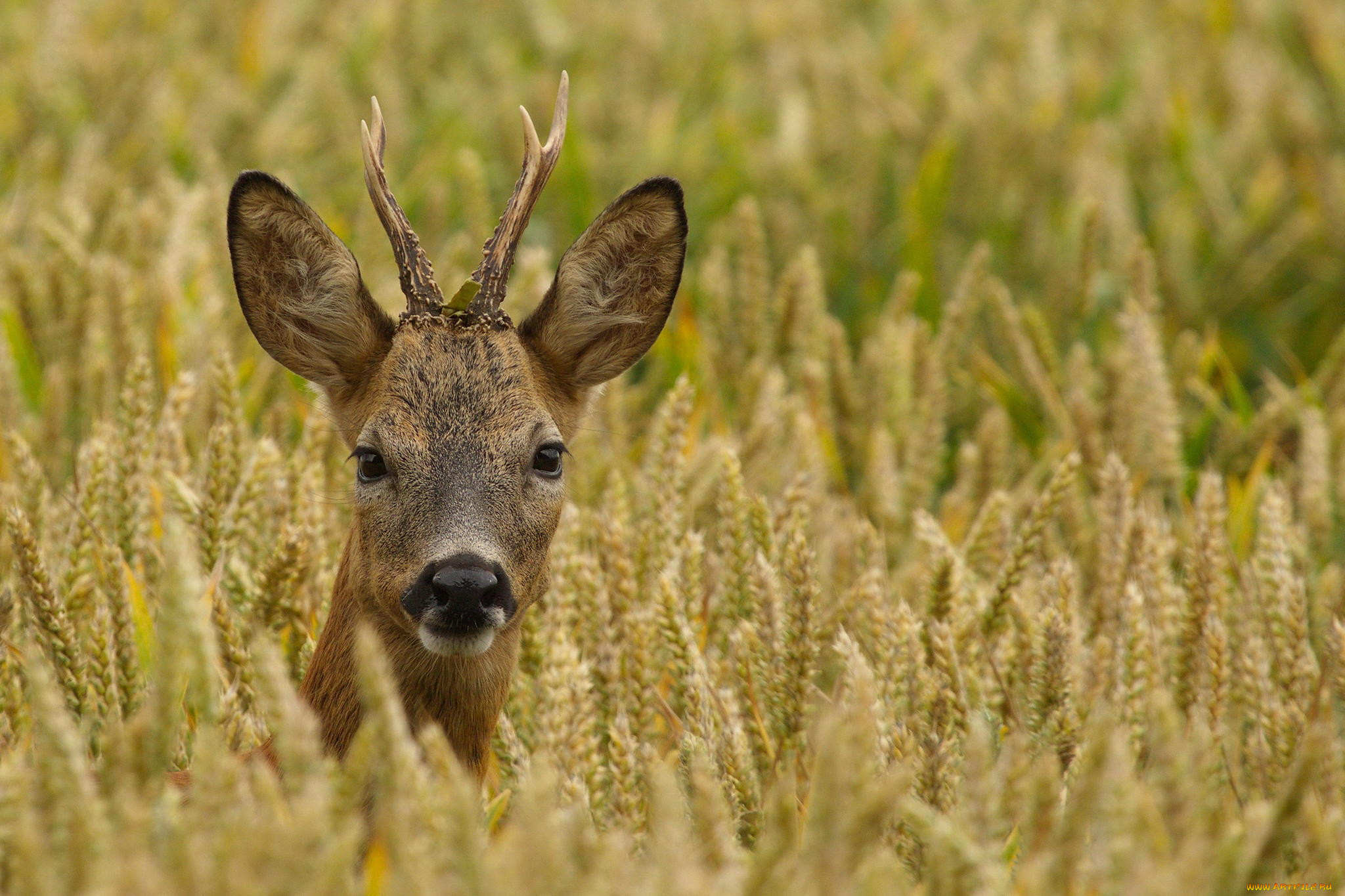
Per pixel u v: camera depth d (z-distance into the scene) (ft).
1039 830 22.00
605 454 42.63
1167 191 70.49
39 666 20.08
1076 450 33.60
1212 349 52.39
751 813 27.58
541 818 19.67
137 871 17.95
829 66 76.07
